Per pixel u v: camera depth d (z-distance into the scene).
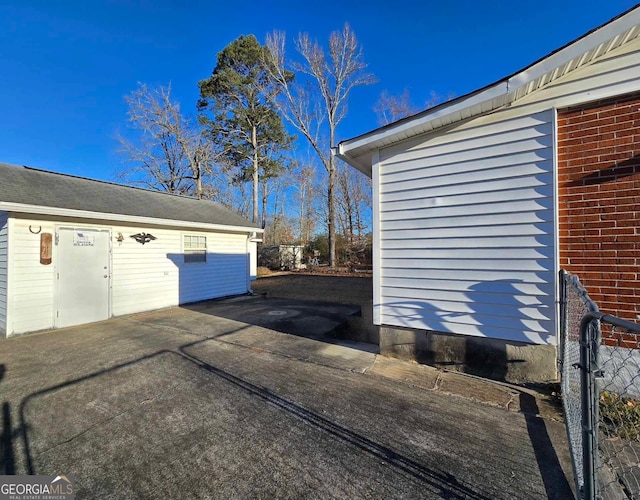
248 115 20.78
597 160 2.94
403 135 3.83
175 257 8.59
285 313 7.24
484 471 1.93
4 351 4.60
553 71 2.92
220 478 1.90
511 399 2.89
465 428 2.42
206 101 20.55
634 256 2.77
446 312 3.68
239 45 19.98
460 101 3.30
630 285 2.79
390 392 3.08
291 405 2.83
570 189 3.05
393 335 4.05
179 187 20.69
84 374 3.64
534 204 3.17
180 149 20.31
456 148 3.59
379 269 4.16
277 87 20.36
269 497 1.75
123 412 2.74
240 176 22.27
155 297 8.04
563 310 2.85
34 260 5.85
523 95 3.20
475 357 3.49
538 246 3.15
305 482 1.86
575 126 3.03
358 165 4.79
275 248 22.17
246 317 6.86
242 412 2.71
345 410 2.73
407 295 3.96
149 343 4.92
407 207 3.93
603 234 2.91
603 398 2.64
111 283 7.09
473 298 3.51
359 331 5.26
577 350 2.12
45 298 5.97
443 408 2.74
